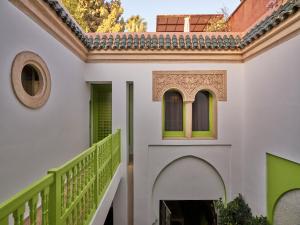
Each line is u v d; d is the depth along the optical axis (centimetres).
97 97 782
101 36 613
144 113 615
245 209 575
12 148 276
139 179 620
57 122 413
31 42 317
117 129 588
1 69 254
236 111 617
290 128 404
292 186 405
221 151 628
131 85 745
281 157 433
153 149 629
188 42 591
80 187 252
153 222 633
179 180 639
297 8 361
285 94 418
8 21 266
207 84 617
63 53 440
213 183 640
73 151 505
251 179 566
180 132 662
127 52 592
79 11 1209
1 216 116
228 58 605
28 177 313
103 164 380
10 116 272
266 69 487
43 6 328
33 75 349
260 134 517
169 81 616
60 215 190
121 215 613
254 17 611
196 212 842
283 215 445
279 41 435
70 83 484
